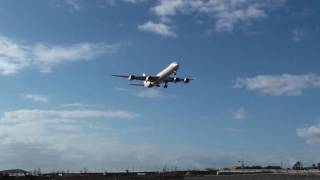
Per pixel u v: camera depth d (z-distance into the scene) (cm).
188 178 15875
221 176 13888
